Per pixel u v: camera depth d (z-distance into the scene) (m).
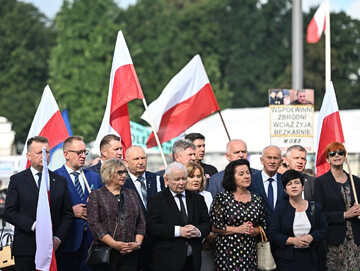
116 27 95.88
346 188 16.44
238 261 15.12
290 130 22.58
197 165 15.71
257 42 104.94
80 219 16.00
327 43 23.88
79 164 16.25
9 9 111.44
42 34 112.56
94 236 14.30
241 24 106.44
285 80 98.25
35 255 14.90
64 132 17.72
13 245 15.16
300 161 17.12
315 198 16.48
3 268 16.67
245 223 15.17
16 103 101.88
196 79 20.53
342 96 91.88
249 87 103.44
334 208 16.33
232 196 15.41
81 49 94.19
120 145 16.48
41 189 14.76
